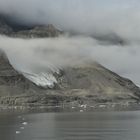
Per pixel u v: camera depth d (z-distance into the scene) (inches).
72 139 7632.9
